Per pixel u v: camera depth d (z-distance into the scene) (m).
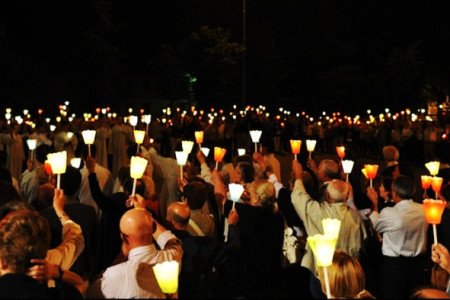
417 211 5.75
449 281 4.57
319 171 6.74
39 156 7.99
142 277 3.72
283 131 31.31
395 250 5.75
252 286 4.39
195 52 46.75
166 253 4.05
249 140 26.47
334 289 3.64
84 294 3.72
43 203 5.73
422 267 5.81
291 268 5.36
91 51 44.47
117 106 46.81
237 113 36.84
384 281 5.82
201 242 4.62
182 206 4.85
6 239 3.29
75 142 12.34
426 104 50.59
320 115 53.22
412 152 23.58
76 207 5.68
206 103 47.47
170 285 3.26
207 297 4.39
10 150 15.07
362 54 55.22
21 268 3.30
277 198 6.25
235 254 4.50
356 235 5.58
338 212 5.55
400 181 5.85
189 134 26.16
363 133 29.08
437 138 24.34
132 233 3.80
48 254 4.07
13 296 3.19
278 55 51.16
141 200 4.82
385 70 52.47
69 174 5.74
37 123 22.80
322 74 53.38
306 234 6.11
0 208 4.33
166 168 9.45
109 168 18.91
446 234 6.37
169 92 47.94
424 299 2.91
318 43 52.97
